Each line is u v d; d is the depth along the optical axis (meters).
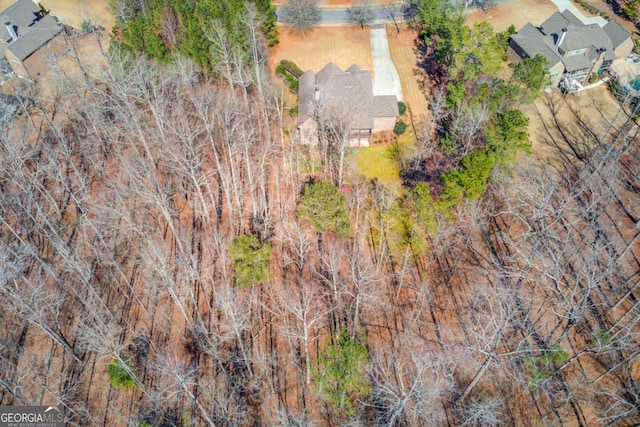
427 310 48.47
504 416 42.06
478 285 49.75
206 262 51.34
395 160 62.62
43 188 52.69
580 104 69.94
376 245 53.06
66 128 64.31
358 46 79.62
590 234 52.88
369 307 47.28
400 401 34.34
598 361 44.94
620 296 48.88
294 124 65.38
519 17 85.81
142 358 44.91
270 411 42.34
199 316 45.28
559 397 43.03
